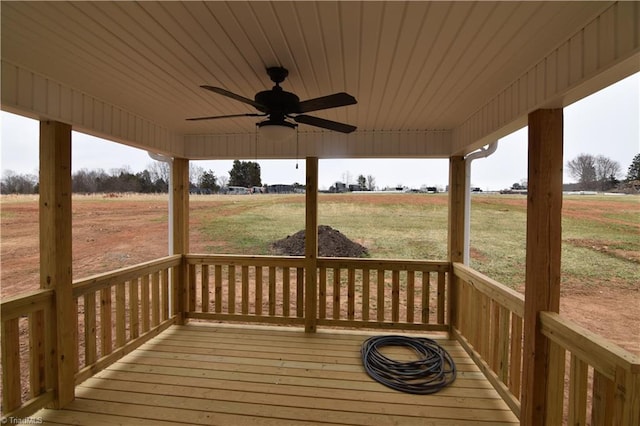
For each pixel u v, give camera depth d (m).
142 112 3.06
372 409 2.31
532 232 1.96
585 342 1.54
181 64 2.00
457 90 2.42
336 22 1.50
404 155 3.76
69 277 2.39
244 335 3.62
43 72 2.12
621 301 2.87
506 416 2.24
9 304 1.99
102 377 2.70
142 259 6.34
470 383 2.65
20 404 2.10
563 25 1.50
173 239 3.99
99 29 1.58
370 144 3.81
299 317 3.82
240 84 2.34
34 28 1.56
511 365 2.37
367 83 2.30
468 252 3.56
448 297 3.58
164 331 3.70
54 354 2.28
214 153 4.02
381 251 6.08
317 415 2.24
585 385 1.60
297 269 3.83
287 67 2.03
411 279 3.67
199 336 3.58
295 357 3.10
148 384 2.61
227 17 1.47
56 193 2.29
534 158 1.95
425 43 1.70
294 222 6.51
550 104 1.83
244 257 3.87
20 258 4.83
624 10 1.27
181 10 1.41
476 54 1.83
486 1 1.32
